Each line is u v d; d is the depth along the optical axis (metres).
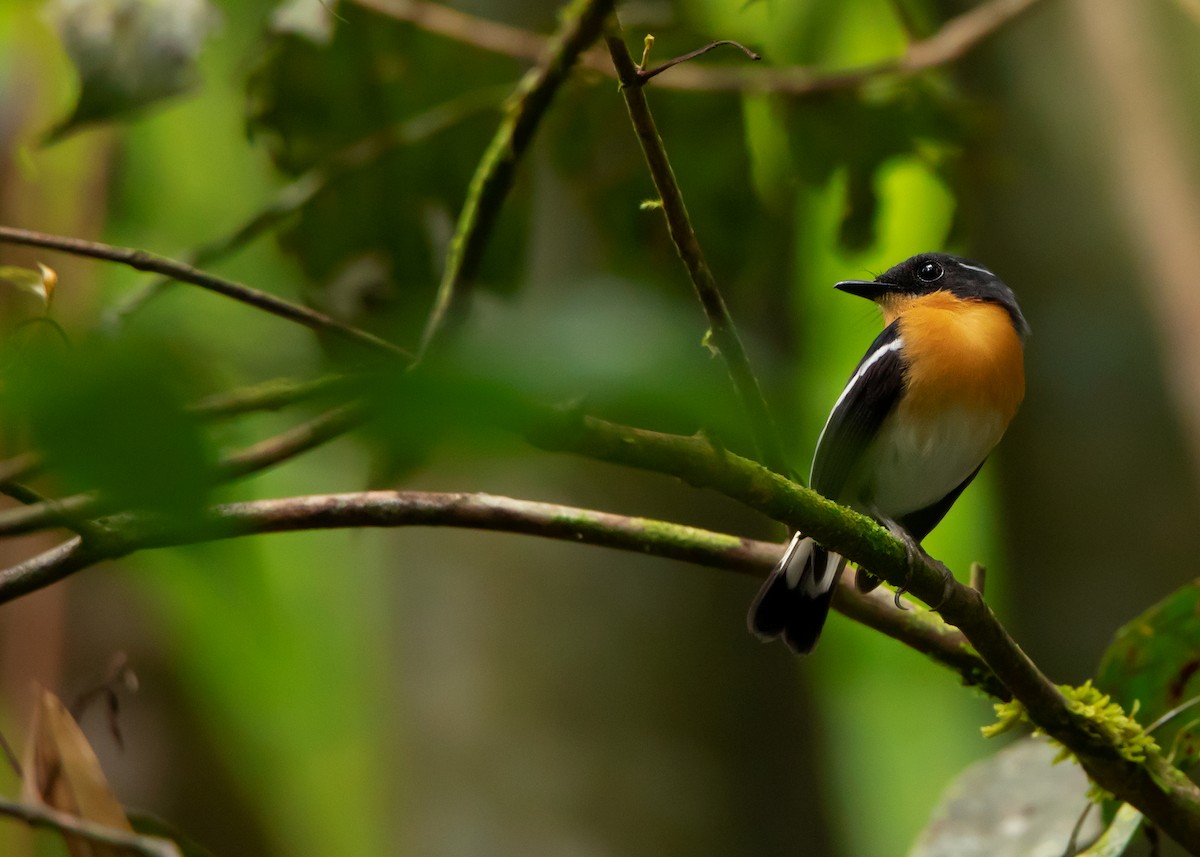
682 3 9.48
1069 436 10.91
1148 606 10.51
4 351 2.30
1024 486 11.12
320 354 2.32
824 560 6.39
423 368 1.50
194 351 1.49
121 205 12.38
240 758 12.15
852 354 13.30
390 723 10.71
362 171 9.00
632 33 8.85
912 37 9.34
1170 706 6.04
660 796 9.71
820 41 12.01
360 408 1.53
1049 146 11.21
